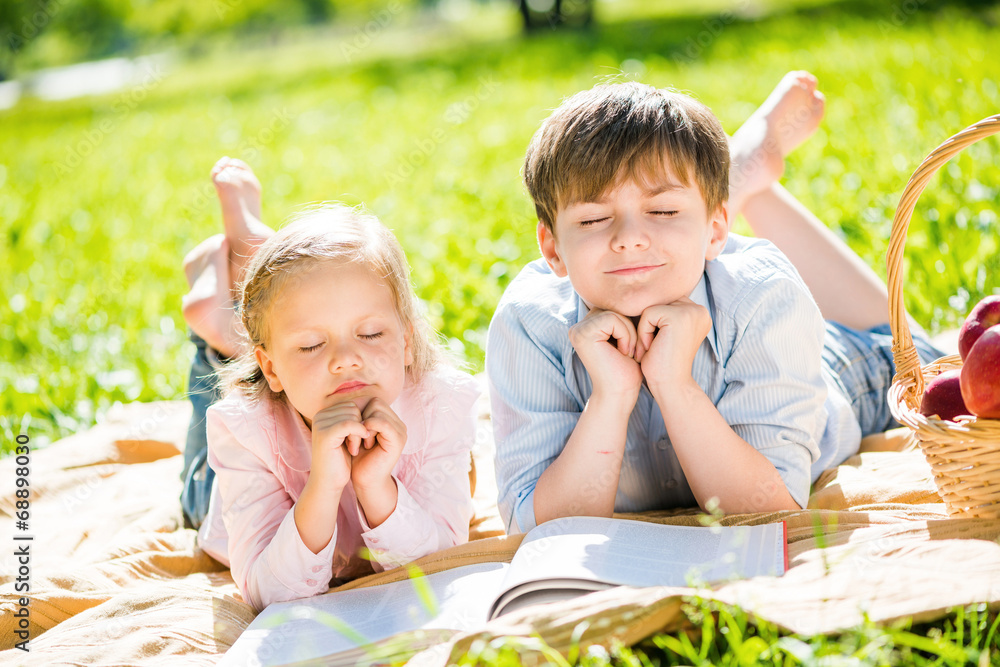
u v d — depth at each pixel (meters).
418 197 6.98
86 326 4.90
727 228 2.04
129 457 3.06
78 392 3.95
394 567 1.93
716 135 1.95
